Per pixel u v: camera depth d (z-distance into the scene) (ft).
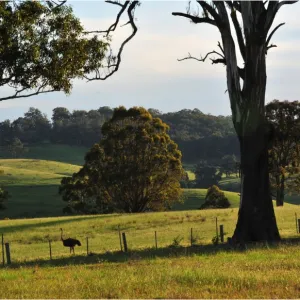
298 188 483.10
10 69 146.20
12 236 277.64
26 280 103.19
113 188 470.80
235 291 78.18
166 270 102.73
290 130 457.27
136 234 266.98
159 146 473.26
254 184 181.37
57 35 152.15
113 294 80.02
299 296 73.46
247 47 175.52
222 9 172.86
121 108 483.92
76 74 158.51
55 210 607.78
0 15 140.56
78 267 131.03
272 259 118.21
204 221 306.35
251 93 176.65
